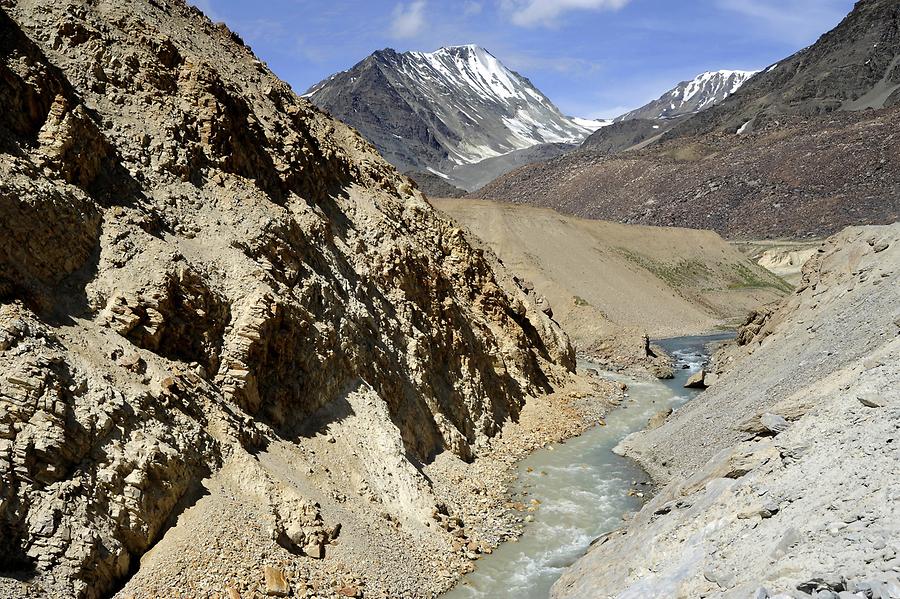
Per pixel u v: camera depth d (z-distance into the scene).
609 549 22.81
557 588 22.58
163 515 18.81
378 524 23.95
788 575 13.88
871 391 19.91
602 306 89.62
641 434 39.03
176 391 20.92
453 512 27.67
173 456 19.38
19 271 19.53
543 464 35.38
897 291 31.88
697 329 91.12
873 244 39.12
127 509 17.86
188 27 36.44
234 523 19.72
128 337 21.28
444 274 41.75
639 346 66.06
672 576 17.66
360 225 36.91
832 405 20.67
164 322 22.17
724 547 17.36
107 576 16.86
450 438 33.06
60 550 16.05
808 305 40.62
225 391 23.44
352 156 45.00
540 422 41.41
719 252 126.56
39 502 16.36
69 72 25.81
